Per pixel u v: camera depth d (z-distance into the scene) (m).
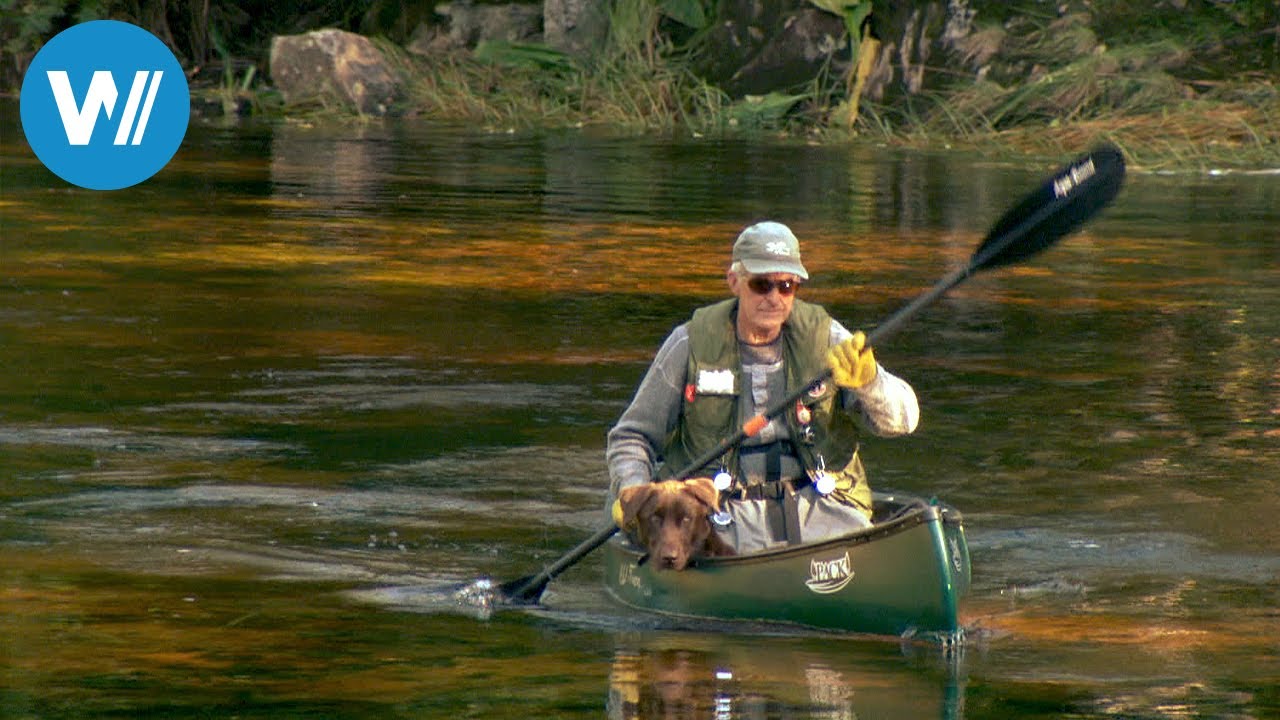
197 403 20.59
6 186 44.12
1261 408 21.12
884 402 13.48
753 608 13.05
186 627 12.73
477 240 35.50
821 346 13.83
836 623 12.78
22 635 12.42
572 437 19.33
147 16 75.31
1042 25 61.00
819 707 11.00
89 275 30.14
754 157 54.97
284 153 54.16
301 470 17.69
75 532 15.30
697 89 66.56
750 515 13.80
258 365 22.91
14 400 20.52
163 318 26.19
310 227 37.16
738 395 13.83
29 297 27.75
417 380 22.14
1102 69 59.12
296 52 69.50
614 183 47.00
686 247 34.97
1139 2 60.97
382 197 42.88
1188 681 11.66
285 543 15.19
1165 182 49.09
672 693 11.27
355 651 12.20
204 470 17.58
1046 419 20.45
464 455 18.45
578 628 12.91
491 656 12.13
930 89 61.47
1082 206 14.66
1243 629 12.95
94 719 10.65
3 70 74.38
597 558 15.07
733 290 13.89
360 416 20.12
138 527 15.52
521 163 52.19
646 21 68.88
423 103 69.38
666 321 26.78
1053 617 13.23
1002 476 17.81
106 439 18.75
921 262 33.34
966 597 13.80
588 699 11.13
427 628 12.84
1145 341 25.59
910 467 18.19
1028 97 59.31
